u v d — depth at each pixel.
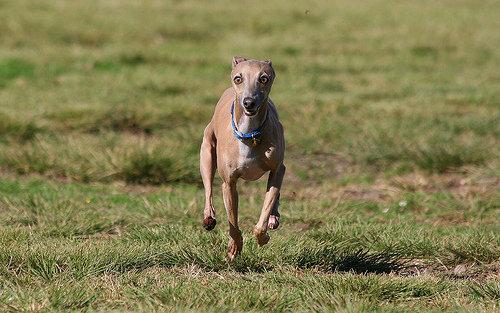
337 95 20.14
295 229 11.39
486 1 38.12
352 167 15.20
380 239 10.55
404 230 10.89
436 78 22.67
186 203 12.54
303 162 15.43
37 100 18.58
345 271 9.50
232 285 8.41
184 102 18.39
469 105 19.42
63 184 13.79
